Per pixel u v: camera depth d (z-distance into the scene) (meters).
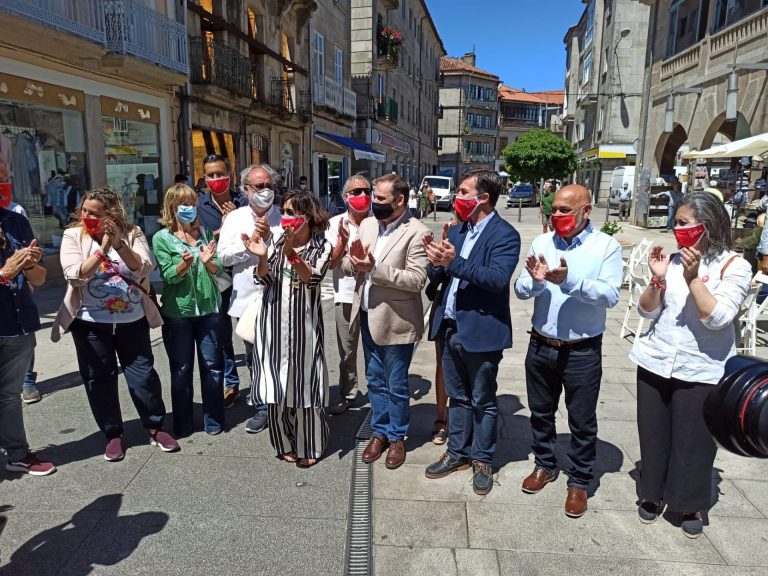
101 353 3.42
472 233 3.17
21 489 3.18
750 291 5.28
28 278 3.13
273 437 3.51
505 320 3.10
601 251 2.80
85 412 4.23
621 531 2.82
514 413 4.25
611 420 4.09
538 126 74.69
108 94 10.67
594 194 36.25
